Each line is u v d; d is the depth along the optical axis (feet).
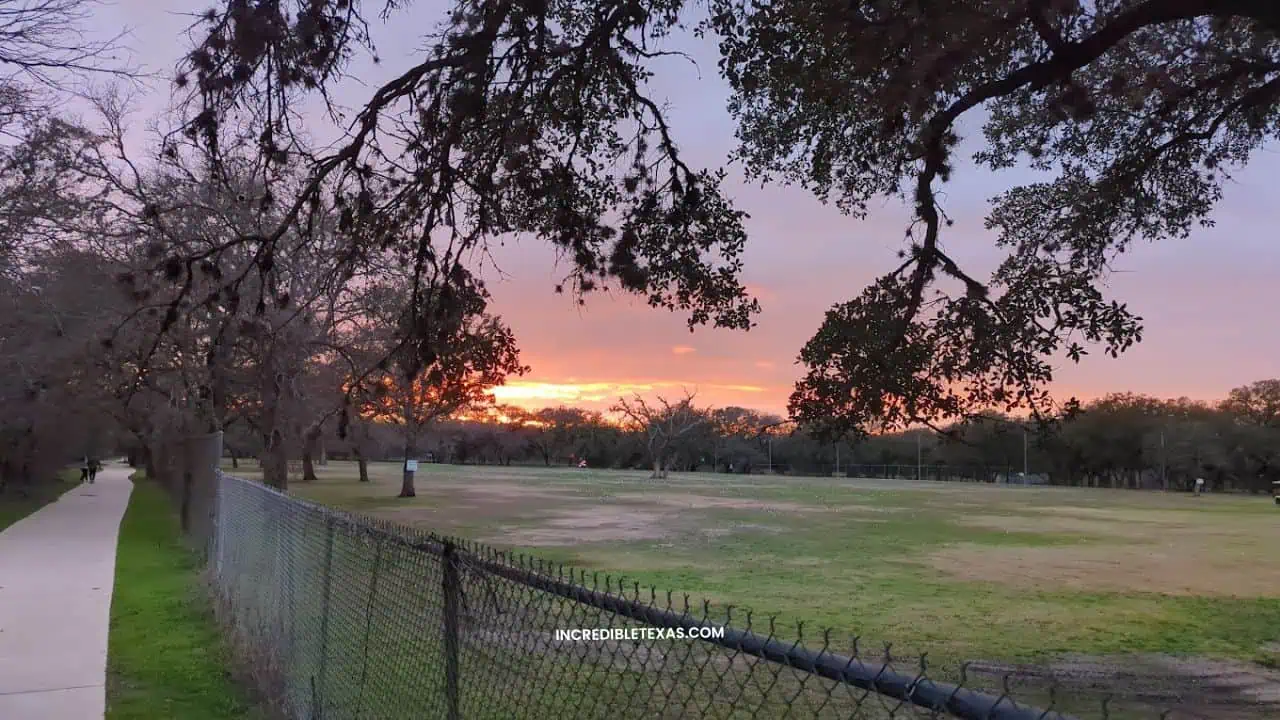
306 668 19.65
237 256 47.14
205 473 48.11
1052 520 112.27
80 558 49.37
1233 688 27.55
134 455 241.14
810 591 47.19
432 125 20.53
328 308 56.39
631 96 23.67
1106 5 24.32
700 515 108.58
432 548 12.71
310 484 189.26
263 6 16.81
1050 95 26.84
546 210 25.26
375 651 14.93
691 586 48.29
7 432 92.99
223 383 53.36
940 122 22.62
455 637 11.78
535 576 10.50
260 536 27.40
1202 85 26.89
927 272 25.90
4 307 56.24
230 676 23.99
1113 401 285.84
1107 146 33.71
